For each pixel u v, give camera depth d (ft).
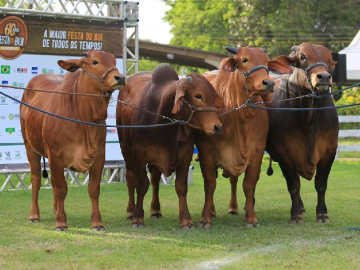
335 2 134.21
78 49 50.85
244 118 31.63
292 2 132.46
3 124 48.47
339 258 25.62
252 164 32.94
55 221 34.83
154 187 36.76
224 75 33.42
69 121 31.22
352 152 82.99
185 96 30.66
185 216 32.60
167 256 25.99
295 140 33.86
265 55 31.60
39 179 35.63
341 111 93.50
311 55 32.35
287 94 33.96
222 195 46.03
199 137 32.99
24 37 48.91
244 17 134.31
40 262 25.08
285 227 32.76
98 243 28.40
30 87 36.11
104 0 51.52
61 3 50.52
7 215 37.01
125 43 52.49
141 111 32.76
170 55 107.14
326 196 43.91
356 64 75.61
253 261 25.13
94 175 32.19
